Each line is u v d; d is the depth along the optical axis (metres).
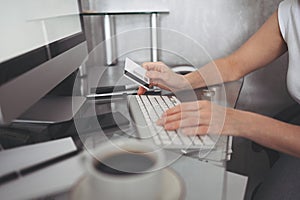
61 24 0.54
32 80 0.36
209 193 0.28
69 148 0.35
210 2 0.92
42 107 0.48
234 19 0.94
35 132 0.40
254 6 0.92
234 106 0.51
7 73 0.30
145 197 0.26
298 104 0.68
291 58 0.62
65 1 0.57
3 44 0.30
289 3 0.64
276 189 0.44
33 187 0.28
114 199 0.26
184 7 0.93
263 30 0.71
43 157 0.33
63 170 0.30
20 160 0.32
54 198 0.26
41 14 0.43
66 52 0.53
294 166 0.49
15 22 0.33
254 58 0.70
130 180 0.29
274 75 0.95
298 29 0.59
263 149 0.49
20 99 0.33
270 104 0.90
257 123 0.44
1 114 0.29
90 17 0.88
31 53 0.37
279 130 0.43
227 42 0.97
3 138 0.37
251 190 0.40
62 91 0.55
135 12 0.86
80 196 0.27
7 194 0.27
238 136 0.42
